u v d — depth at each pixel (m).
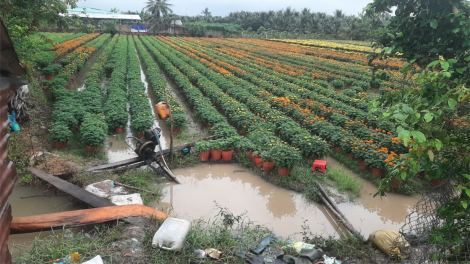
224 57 35.53
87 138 9.69
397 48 4.07
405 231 6.42
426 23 3.72
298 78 23.47
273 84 21.52
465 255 3.76
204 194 8.45
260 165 9.61
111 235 5.61
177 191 8.52
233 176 9.47
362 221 7.32
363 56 36.31
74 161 9.02
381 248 5.73
